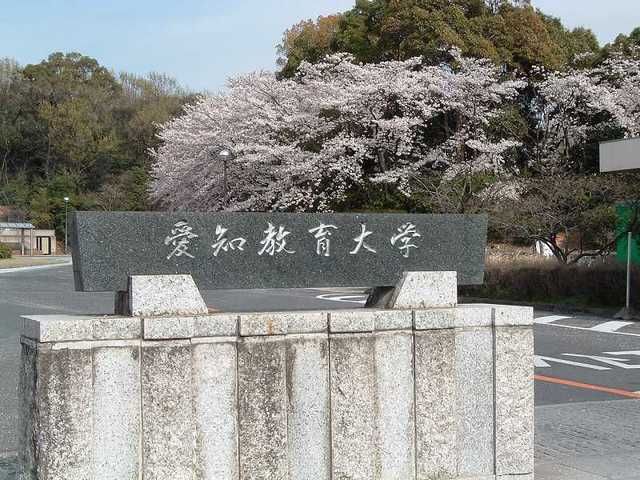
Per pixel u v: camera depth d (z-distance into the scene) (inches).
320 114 1177.4
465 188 936.9
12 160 2775.6
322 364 177.8
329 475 178.4
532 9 1268.5
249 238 182.7
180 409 164.4
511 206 861.8
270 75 1332.4
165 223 174.4
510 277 820.6
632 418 292.8
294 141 1185.4
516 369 196.1
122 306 176.9
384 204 1134.4
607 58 1216.2
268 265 184.2
